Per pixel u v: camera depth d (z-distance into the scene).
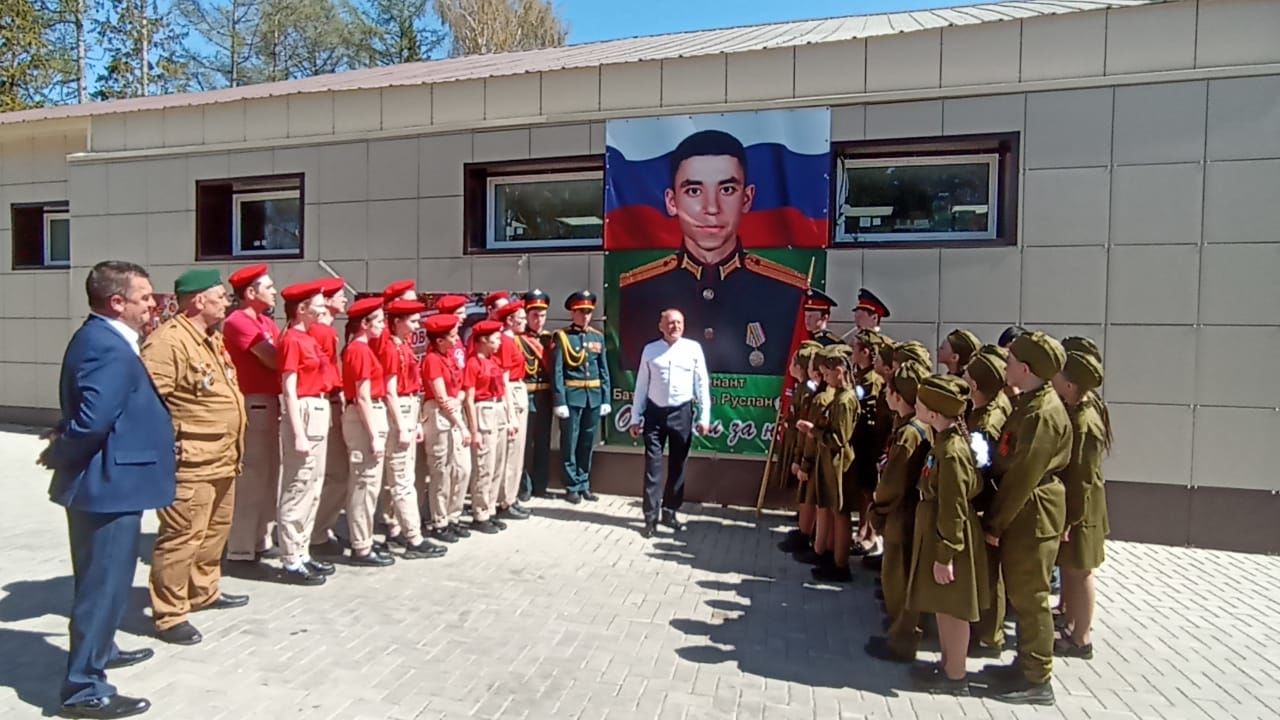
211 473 4.35
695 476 7.57
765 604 5.01
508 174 8.31
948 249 6.87
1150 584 5.47
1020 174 6.68
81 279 10.01
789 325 7.29
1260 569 5.81
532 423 7.77
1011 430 3.80
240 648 4.18
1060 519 3.82
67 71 24.14
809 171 7.22
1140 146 6.41
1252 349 6.21
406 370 5.96
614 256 7.78
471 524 6.71
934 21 9.22
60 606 4.75
